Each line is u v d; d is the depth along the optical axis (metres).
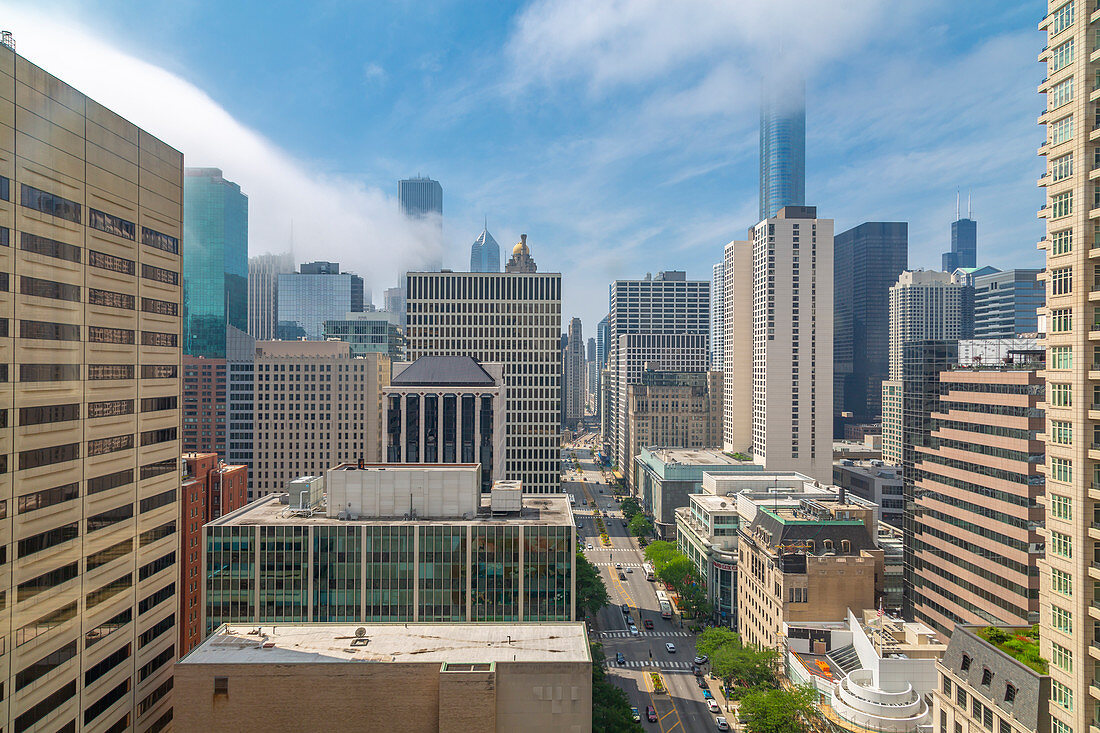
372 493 111.38
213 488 155.38
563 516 112.00
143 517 79.75
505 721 66.25
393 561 105.25
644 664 146.12
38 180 63.19
